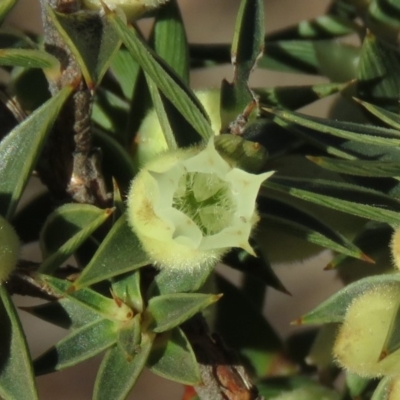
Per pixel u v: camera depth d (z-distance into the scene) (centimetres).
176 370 10
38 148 10
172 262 10
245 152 10
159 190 10
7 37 10
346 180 11
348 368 10
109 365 10
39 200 11
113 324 10
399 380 10
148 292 10
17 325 9
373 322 10
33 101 11
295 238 11
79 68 10
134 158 11
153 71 10
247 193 10
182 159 10
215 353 10
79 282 9
